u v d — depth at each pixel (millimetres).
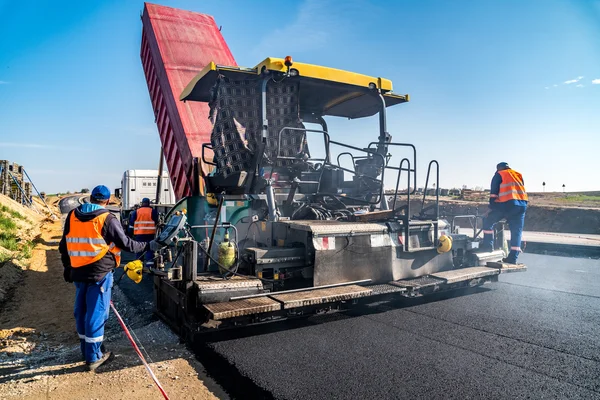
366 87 5492
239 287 3742
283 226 4445
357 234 4434
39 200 28609
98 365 3340
